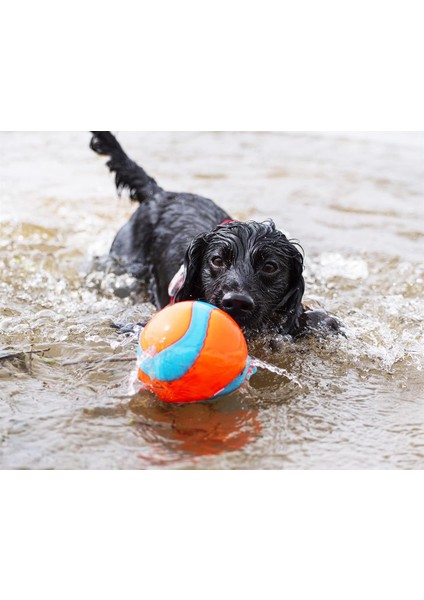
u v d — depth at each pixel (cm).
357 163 257
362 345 138
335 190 223
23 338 136
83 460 108
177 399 115
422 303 156
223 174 237
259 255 131
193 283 138
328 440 114
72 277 164
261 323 133
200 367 112
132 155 257
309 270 169
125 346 134
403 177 239
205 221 161
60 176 231
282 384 126
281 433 115
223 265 133
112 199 209
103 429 113
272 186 225
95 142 177
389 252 179
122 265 165
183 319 113
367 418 120
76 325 141
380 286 164
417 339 142
